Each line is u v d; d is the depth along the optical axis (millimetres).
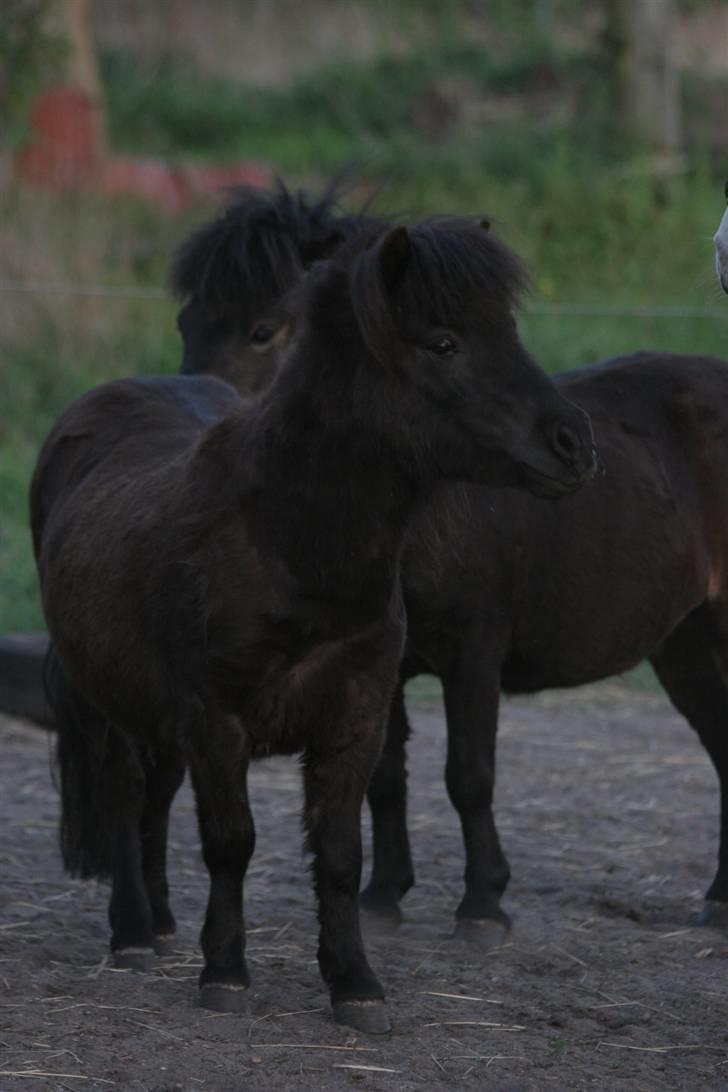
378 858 9172
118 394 9016
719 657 9719
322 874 7219
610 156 32781
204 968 7383
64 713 8562
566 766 13398
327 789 7191
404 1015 7375
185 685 7082
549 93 40969
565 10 45781
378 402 6598
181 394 9070
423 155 33531
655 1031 7355
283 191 10648
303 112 42312
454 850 10977
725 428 9664
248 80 46812
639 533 9156
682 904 9812
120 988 7598
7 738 13875
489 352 6488
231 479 7039
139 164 29484
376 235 6852
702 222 28438
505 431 6461
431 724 14773
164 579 7148
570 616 8961
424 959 8352
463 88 41812
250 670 6902
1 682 14227
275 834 11258
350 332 6723
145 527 7410
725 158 34812
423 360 6520
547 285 23219
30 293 21891
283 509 6797
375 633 6992
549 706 15680
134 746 8281
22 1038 6805
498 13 46031
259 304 10219
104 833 8352
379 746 7176
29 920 8930
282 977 7918
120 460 8422
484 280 6461
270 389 7125
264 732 7117
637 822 11773
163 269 23984
